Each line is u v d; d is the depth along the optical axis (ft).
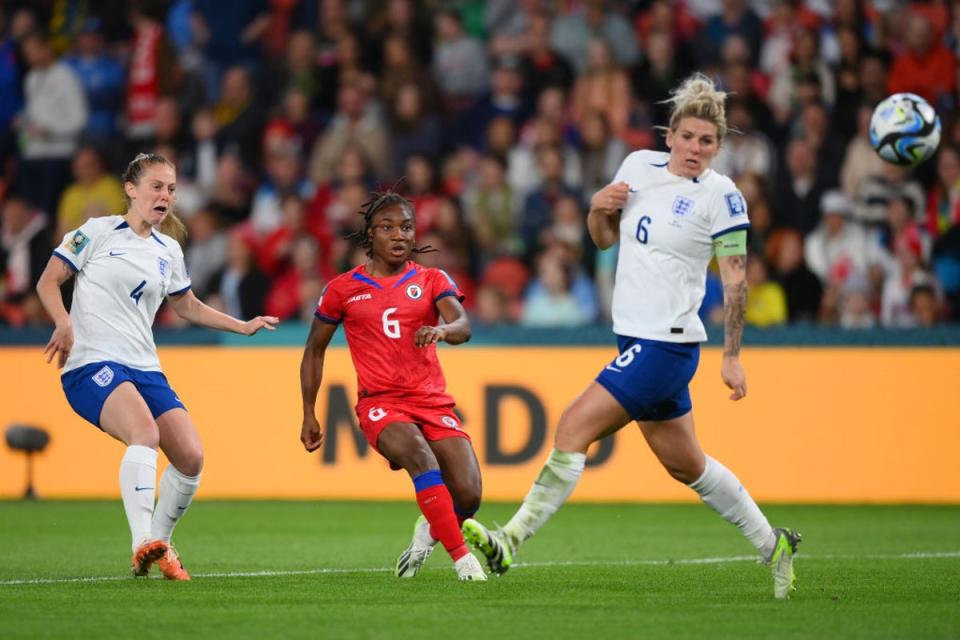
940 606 69.51
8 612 66.03
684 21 198.39
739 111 185.57
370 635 59.00
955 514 136.05
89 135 199.00
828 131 183.01
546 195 184.55
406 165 192.03
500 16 206.49
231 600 70.85
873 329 148.56
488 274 181.68
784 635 59.47
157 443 79.51
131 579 81.61
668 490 147.64
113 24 209.15
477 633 59.62
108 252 81.30
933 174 180.14
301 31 205.46
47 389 151.33
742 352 149.48
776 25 195.42
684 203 71.97
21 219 189.98
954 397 147.13
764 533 73.26
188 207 195.21
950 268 173.78
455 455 79.92
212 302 181.27
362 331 80.07
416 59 200.13
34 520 127.95
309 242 177.17
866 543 110.32
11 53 208.03
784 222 178.50
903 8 195.93
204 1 209.05
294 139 195.93
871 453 147.64
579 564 94.12
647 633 59.88
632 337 72.23
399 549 104.78
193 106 202.69
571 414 72.43
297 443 149.89
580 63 199.62
